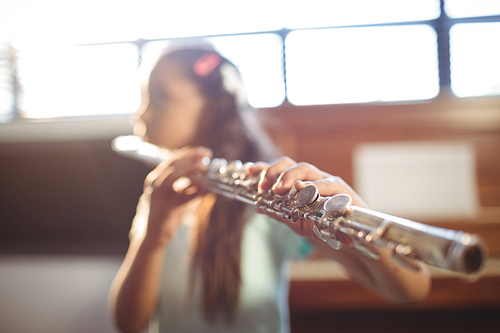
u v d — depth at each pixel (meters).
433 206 1.68
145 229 0.84
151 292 0.87
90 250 2.96
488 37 2.28
